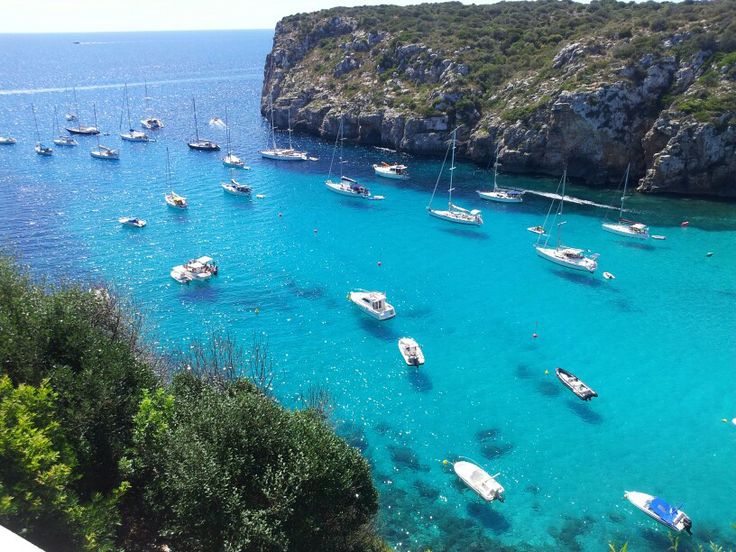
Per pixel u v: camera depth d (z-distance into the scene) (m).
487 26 142.12
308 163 114.25
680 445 38.31
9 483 16.55
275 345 49.44
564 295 60.62
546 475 35.50
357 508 24.69
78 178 97.31
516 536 31.06
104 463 22.84
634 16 124.44
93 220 77.19
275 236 75.44
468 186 100.19
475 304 58.47
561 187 99.44
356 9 172.12
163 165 108.38
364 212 86.31
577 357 49.03
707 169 90.31
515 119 107.31
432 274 65.44
